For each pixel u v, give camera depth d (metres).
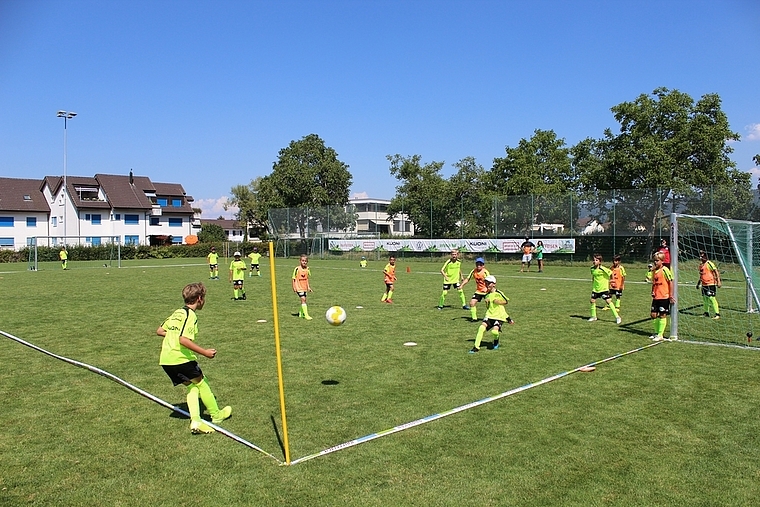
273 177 60.25
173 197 72.81
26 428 6.20
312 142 60.97
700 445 5.55
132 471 5.05
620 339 11.09
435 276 28.33
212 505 4.39
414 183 55.88
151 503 4.45
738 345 10.50
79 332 12.42
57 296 20.03
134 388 7.79
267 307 16.58
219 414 6.33
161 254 56.59
